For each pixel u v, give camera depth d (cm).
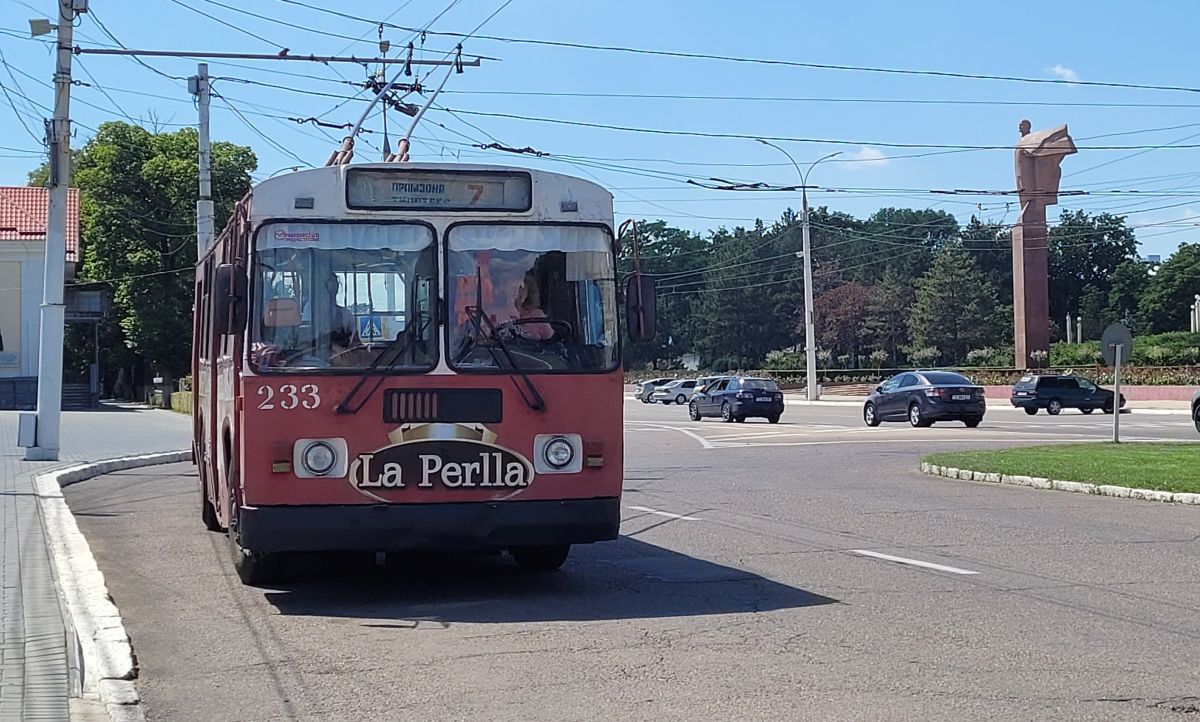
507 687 693
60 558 1135
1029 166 5900
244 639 835
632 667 733
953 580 1020
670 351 13275
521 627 856
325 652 793
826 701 648
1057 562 1111
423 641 819
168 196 6272
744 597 956
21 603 924
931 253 12688
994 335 9531
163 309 6159
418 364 910
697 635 820
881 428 3512
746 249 11888
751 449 2723
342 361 903
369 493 897
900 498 1672
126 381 7725
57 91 2197
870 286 11144
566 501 926
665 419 4666
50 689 688
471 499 911
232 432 962
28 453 2238
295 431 893
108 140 6316
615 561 1155
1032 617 862
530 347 930
